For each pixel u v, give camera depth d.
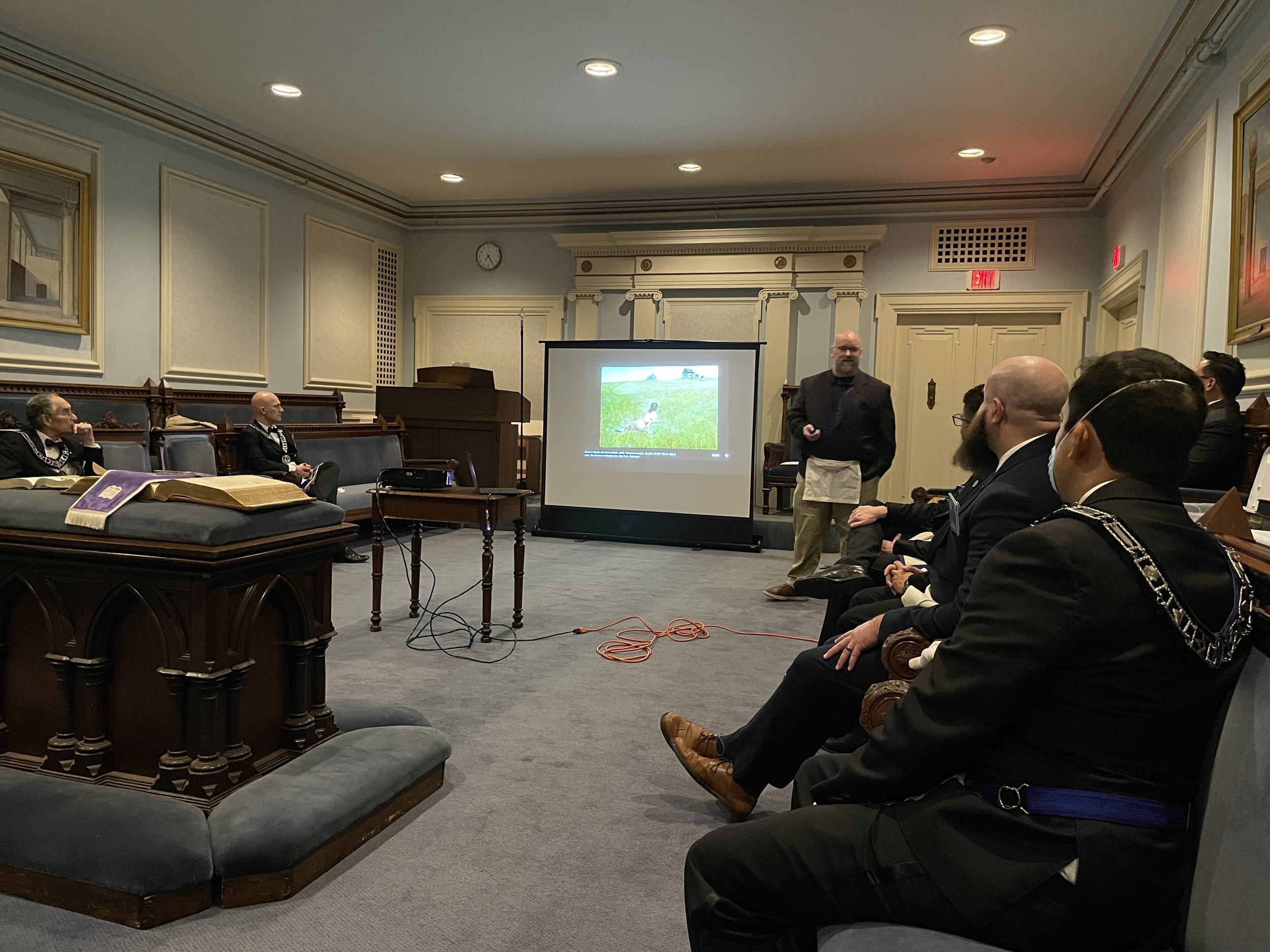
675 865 1.96
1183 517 1.05
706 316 8.45
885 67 5.11
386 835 2.07
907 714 1.12
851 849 1.12
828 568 3.11
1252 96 3.59
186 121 6.19
